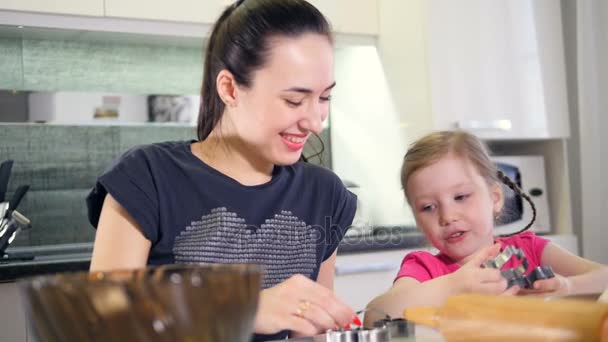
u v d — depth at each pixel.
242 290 0.43
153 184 1.10
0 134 2.67
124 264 1.05
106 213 1.08
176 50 2.91
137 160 1.12
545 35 3.04
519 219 2.90
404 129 2.87
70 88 2.76
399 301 1.16
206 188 1.14
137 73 2.86
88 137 2.79
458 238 1.54
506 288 1.03
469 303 0.61
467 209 1.54
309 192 1.24
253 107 1.08
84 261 2.12
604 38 3.04
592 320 0.53
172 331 0.41
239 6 1.14
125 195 1.07
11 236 2.35
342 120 3.16
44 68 2.72
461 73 2.84
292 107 1.06
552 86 3.04
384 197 2.89
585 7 3.05
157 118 2.68
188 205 1.12
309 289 0.81
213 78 1.18
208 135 1.21
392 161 2.88
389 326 0.78
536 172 3.00
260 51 1.06
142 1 2.53
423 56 2.80
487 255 1.15
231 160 1.18
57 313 0.42
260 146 1.09
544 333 0.54
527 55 2.99
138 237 1.08
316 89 1.05
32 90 2.67
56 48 2.74
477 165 1.58
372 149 2.99
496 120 2.91
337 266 2.48
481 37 2.90
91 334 0.42
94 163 2.79
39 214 2.72
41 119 2.55
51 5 2.40
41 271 2.06
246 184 1.17
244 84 1.08
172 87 2.91
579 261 1.62
